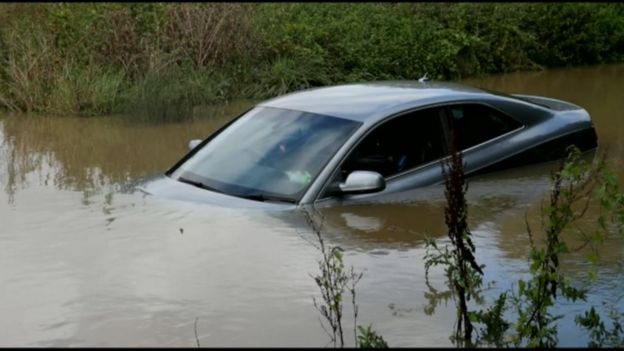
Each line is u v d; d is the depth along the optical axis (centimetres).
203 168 743
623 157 871
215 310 510
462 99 792
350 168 706
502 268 575
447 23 1834
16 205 728
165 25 1555
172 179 747
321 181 691
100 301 523
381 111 744
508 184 768
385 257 591
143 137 1123
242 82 1495
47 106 1327
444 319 501
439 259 542
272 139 741
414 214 677
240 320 497
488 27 1812
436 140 762
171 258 585
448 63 1677
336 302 480
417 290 538
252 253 591
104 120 1259
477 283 514
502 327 491
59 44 1499
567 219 514
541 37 1841
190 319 500
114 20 1534
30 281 555
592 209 691
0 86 1379
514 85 1555
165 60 1442
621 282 557
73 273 566
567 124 860
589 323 493
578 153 567
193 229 636
